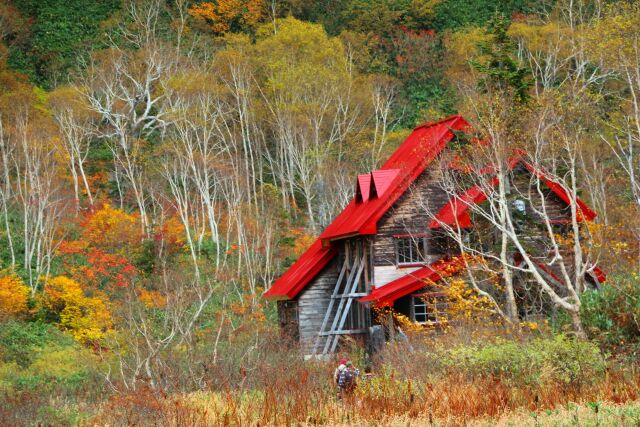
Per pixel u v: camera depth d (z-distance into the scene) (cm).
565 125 3784
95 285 5653
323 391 2767
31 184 6228
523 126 3881
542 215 3519
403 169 4238
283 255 6350
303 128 7481
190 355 3525
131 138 7775
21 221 6694
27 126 6888
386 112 7762
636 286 2892
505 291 3831
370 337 3903
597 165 5344
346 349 4209
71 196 7000
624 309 2859
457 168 4016
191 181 7550
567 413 2062
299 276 4725
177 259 6091
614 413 2003
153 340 3981
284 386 2856
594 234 3831
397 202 4203
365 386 2705
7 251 6181
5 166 6556
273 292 4859
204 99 7362
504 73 4006
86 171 7762
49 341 4909
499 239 3978
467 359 2722
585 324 2973
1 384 4081
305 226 7269
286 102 7844
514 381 2519
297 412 2416
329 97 7750
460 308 3550
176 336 4134
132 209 7425
